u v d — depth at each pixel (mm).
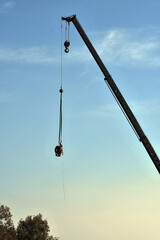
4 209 104438
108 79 41312
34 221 105562
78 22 42656
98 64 41750
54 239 108000
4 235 101500
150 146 39812
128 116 40656
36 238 104562
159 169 39531
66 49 43094
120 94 41062
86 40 42312
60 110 41938
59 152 41125
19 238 103938
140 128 40250
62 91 42344
